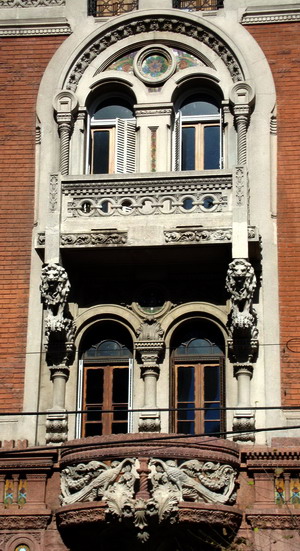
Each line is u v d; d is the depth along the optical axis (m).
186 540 25.00
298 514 24.75
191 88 29.30
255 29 29.22
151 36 29.34
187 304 27.42
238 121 28.12
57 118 28.62
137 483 24.48
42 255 27.84
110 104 29.53
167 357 27.20
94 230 26.92
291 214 27.67
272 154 28.14
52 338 26.92
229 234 26.55
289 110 28.50
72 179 27.34
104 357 27.50
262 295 27.06
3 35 29.81
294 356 26.59
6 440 26.33
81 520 24.70
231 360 26.84
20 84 29.44
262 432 25.97
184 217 26.88
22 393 26.86
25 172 28.67
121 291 27.72
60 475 25.61
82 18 29.72
